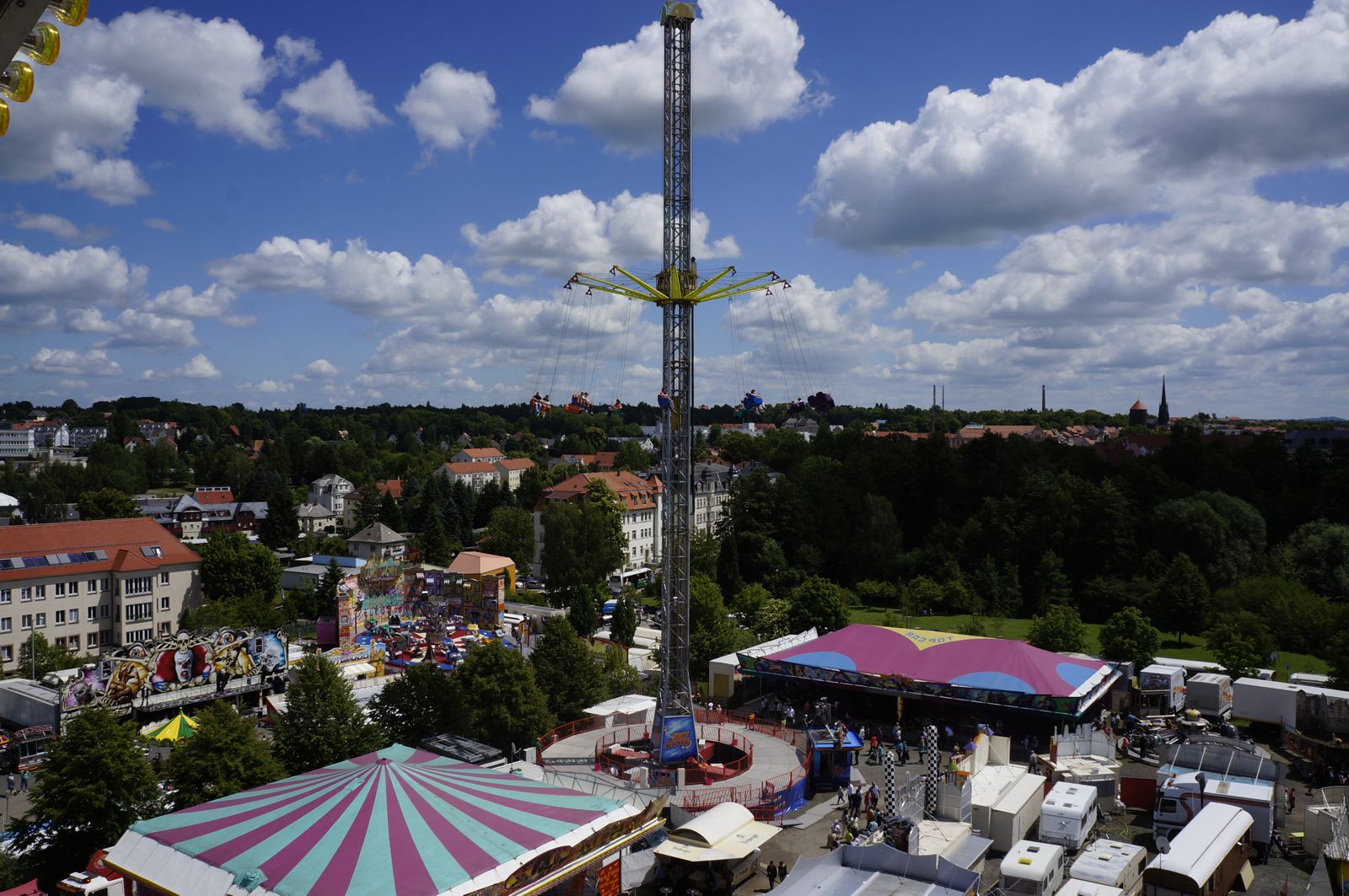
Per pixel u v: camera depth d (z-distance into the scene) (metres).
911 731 72.50
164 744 70.12
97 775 51.59
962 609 132.12
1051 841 48.94
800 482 170.75
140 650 79.38
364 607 100.81
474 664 69.19
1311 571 126.06
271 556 138.00
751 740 68.00
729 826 48.19
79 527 118.69
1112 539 136.38
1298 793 58.28
